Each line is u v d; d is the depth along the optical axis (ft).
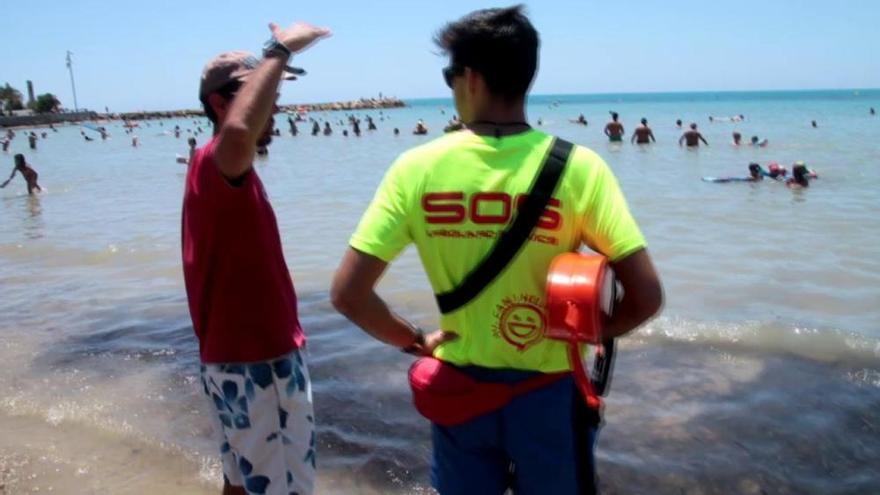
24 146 147.84
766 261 27.71
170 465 12.91
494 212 6.38
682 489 11.85
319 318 21.57
